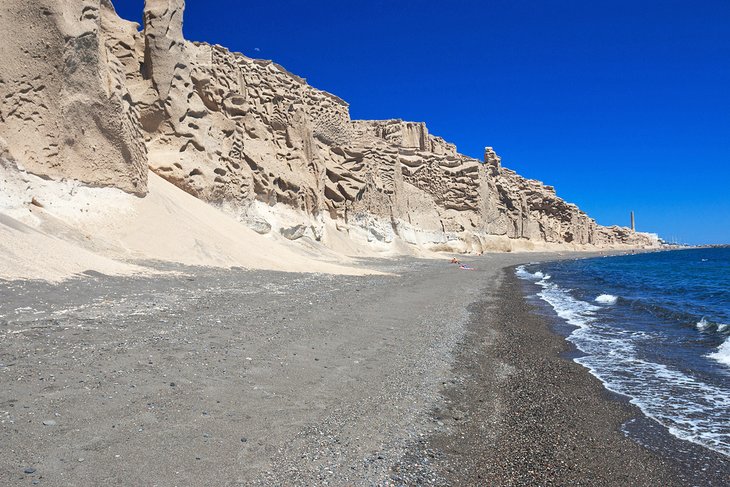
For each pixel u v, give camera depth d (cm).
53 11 1823
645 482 548
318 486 478
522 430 686
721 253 11325
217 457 507
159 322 1021
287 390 735
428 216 6850
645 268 5400
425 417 701
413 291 2245
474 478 535
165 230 2095
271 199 3650
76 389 620
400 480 509
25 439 485
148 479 451
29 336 809
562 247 10881
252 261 2314
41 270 1254
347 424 638
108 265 1546
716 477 564
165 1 2809
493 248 8119
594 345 1300
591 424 720
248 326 1094
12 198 1608
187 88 2959
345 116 5884
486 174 8325
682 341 1357
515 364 1070
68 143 1897
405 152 7350
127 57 2802
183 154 2798
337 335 1138
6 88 1733
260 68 4216
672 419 747
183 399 640
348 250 4662
